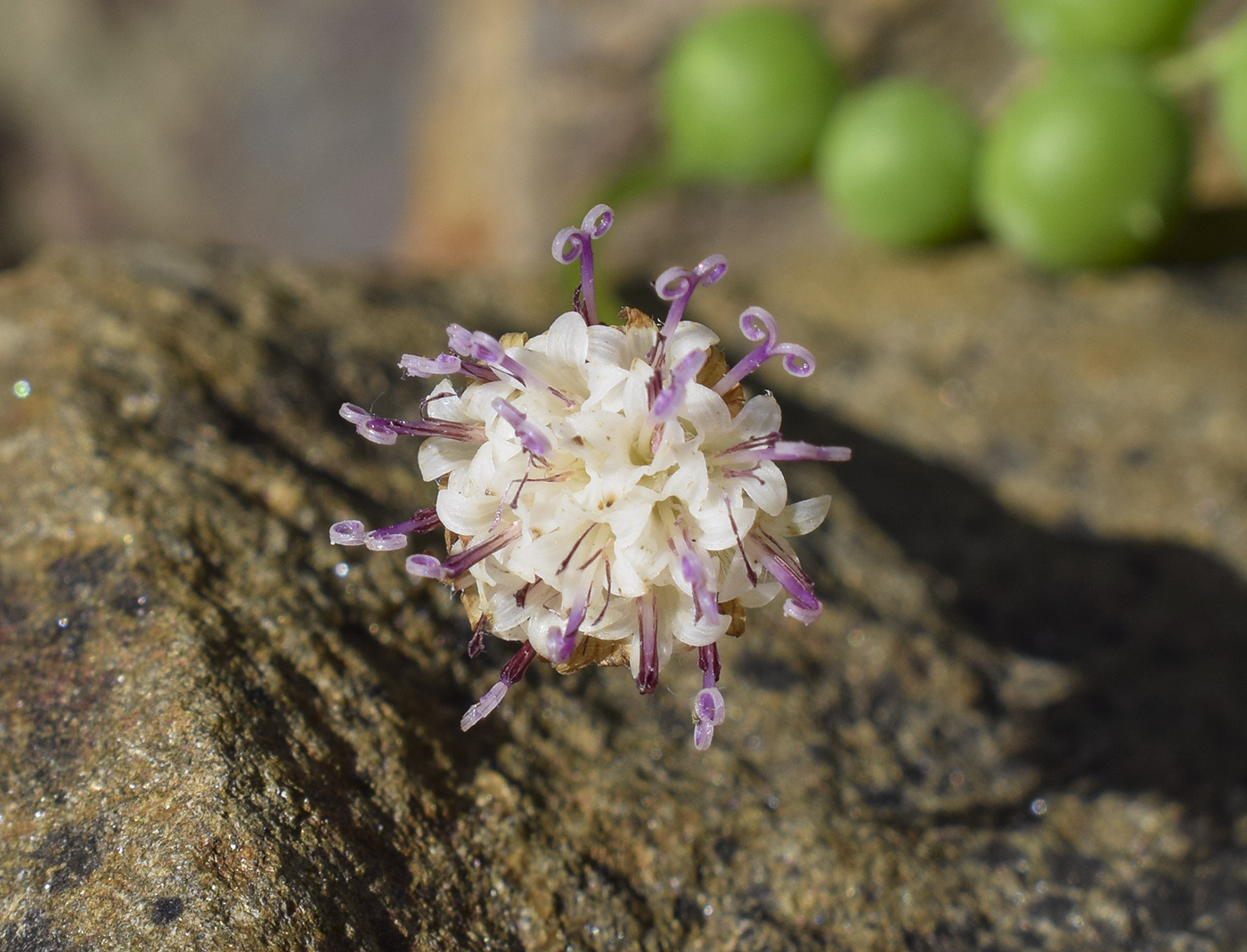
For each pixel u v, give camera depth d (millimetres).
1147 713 83
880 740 81
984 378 95
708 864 76
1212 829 80
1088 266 98
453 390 70
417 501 81
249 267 89
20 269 87
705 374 69
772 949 75
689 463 64
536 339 68
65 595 75
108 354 81
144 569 75
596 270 93
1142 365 95
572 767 76
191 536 76
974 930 76
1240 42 95
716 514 65
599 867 75
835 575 85
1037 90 96
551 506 65
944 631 85
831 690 81
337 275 90
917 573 87
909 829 78
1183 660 85
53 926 64
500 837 74
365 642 76
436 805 74
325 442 82
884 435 93
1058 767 81
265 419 82
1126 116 94
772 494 66
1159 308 98
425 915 71
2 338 81
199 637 74
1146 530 89
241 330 84
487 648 78
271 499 79
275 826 69
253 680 74
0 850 67
